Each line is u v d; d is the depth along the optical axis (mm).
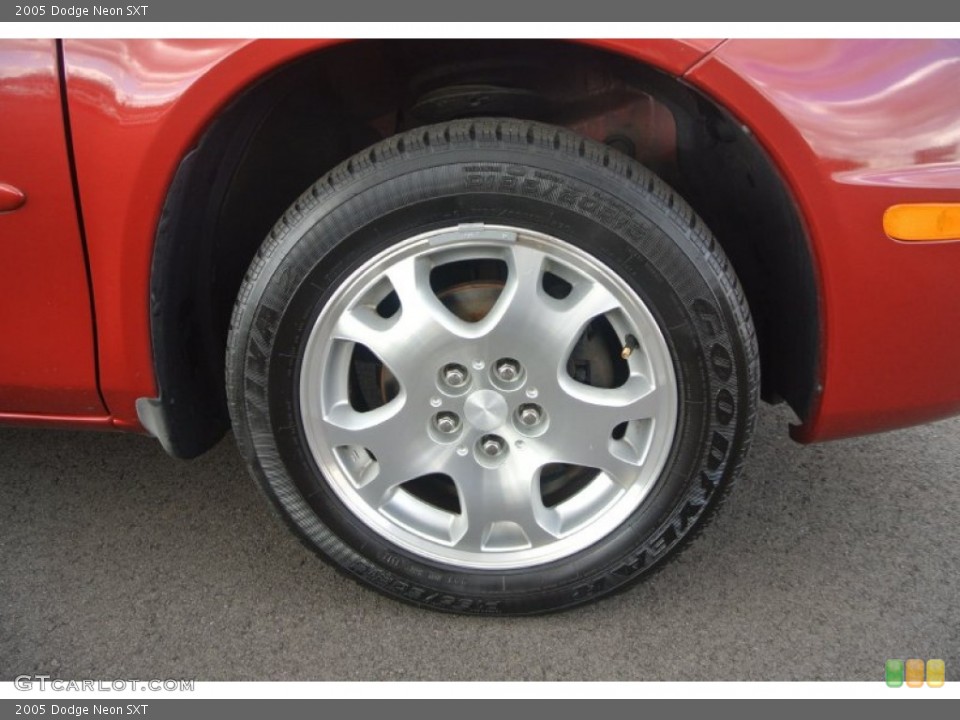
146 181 1493
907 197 1436
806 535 2055
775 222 1639
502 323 1549
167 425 1734
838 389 1584
